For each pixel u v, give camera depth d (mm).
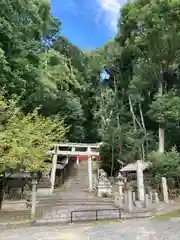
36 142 11391
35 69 12352
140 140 22438
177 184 18547
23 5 12188
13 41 11344
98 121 32719
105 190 18797
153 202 14969
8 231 9250
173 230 8883
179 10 18812
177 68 22750
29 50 12562
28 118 11383
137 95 23266
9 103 11711
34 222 10766
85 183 24172
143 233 8555
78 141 30031
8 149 9828
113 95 28547
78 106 27406
